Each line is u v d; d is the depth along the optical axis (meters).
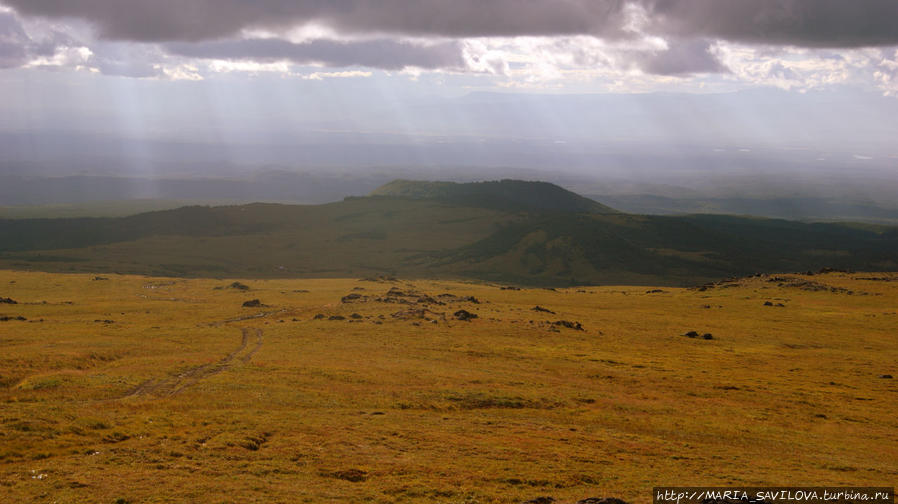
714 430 58.84
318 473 38.84
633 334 130.00
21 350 78.81
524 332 118.62
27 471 35.53
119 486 33.97
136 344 91.88
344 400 61.31
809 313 171.50
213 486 34.66
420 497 35.31
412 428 51.47
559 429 54.72
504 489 37.44
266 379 68.06
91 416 47.75
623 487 38.66
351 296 162.75
